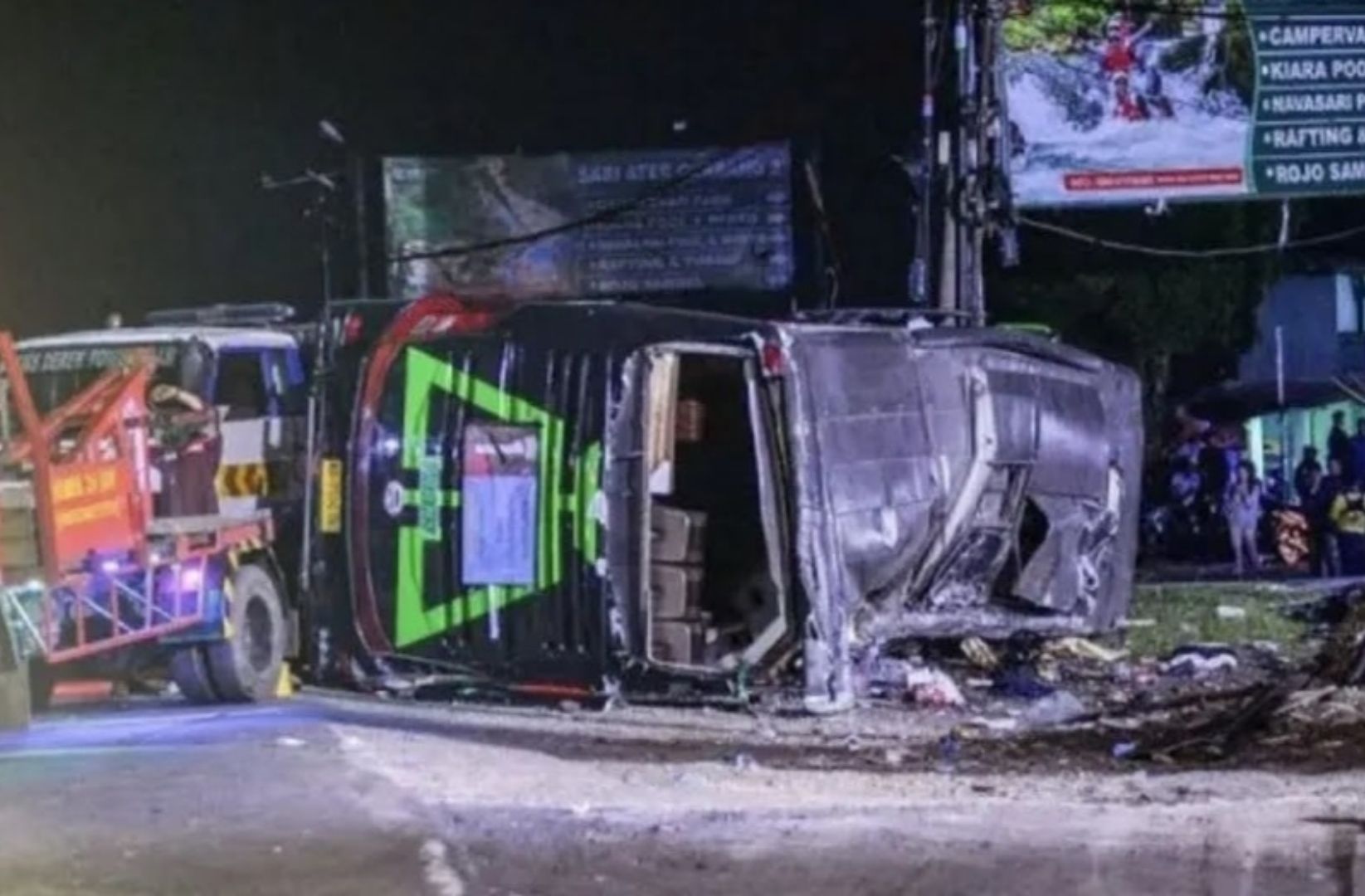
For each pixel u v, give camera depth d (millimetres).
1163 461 55312
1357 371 66375
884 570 26141
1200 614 35219
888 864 15008
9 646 22688
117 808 17281
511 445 25125
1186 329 58812
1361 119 41625
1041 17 40906
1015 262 42344
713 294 56688
